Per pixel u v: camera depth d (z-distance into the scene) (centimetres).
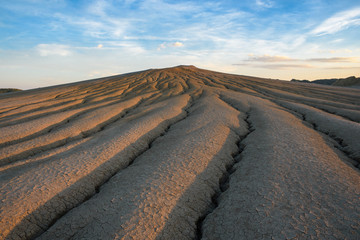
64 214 1012
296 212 840
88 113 3080
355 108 3481
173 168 1270
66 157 1468
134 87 6881
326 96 5112
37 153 1767
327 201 891
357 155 1380
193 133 1883
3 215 914
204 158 1410
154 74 9494
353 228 737
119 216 886
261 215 848
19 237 865
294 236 730
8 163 1582
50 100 5175
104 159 1455
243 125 2244
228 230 819
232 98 3984
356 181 1054
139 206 939
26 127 2417
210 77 8981
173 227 853
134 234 796
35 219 941
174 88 6003
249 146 1616
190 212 955
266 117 2383
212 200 1085
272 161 1284
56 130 2258
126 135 1888
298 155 1359
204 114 2577
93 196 1105
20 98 5731
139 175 1212
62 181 1179
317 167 1198
